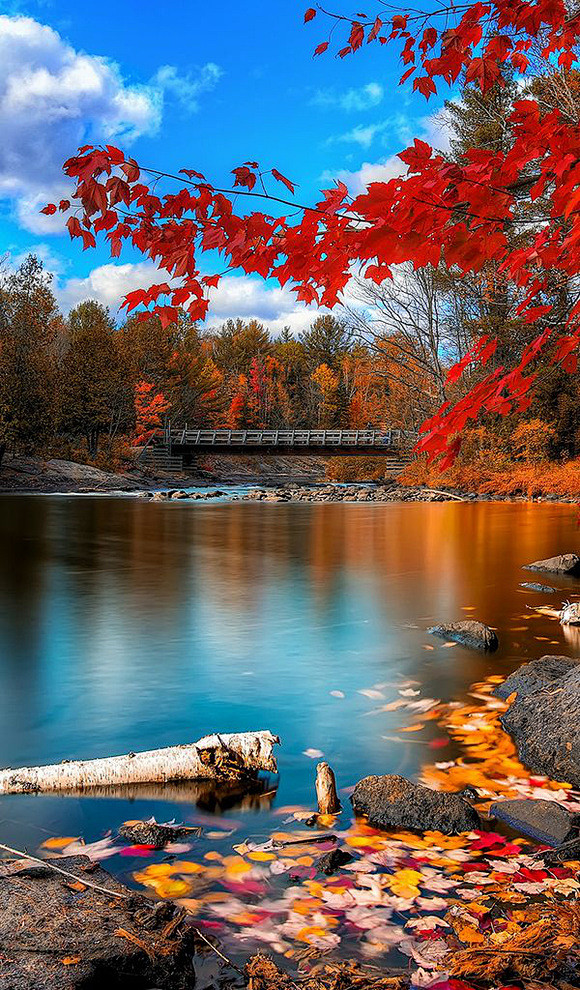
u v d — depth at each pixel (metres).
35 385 44.06
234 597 9.20
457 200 2.13
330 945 2.31
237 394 89.69
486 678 5.57
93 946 2.16
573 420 35.44
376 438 52.16
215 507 28.48
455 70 2.78
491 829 3.18
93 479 45.38
